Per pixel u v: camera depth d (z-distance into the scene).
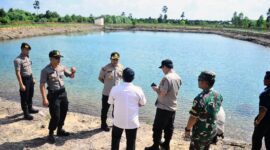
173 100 6.84
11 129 8.33
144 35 84.56
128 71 5.98
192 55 38.22
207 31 110.69
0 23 68.88
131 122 6.00
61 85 7.30
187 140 8.45
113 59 8.01
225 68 27.92
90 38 64.62
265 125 6.08
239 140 8.95
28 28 69.06
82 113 11.36
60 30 81.94
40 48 39.78
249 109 13.14
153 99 13.99
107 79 8.11
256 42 65.44
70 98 13.75
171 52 40.81
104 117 8.53
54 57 7.05
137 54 36.88
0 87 15.40
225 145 8.11
